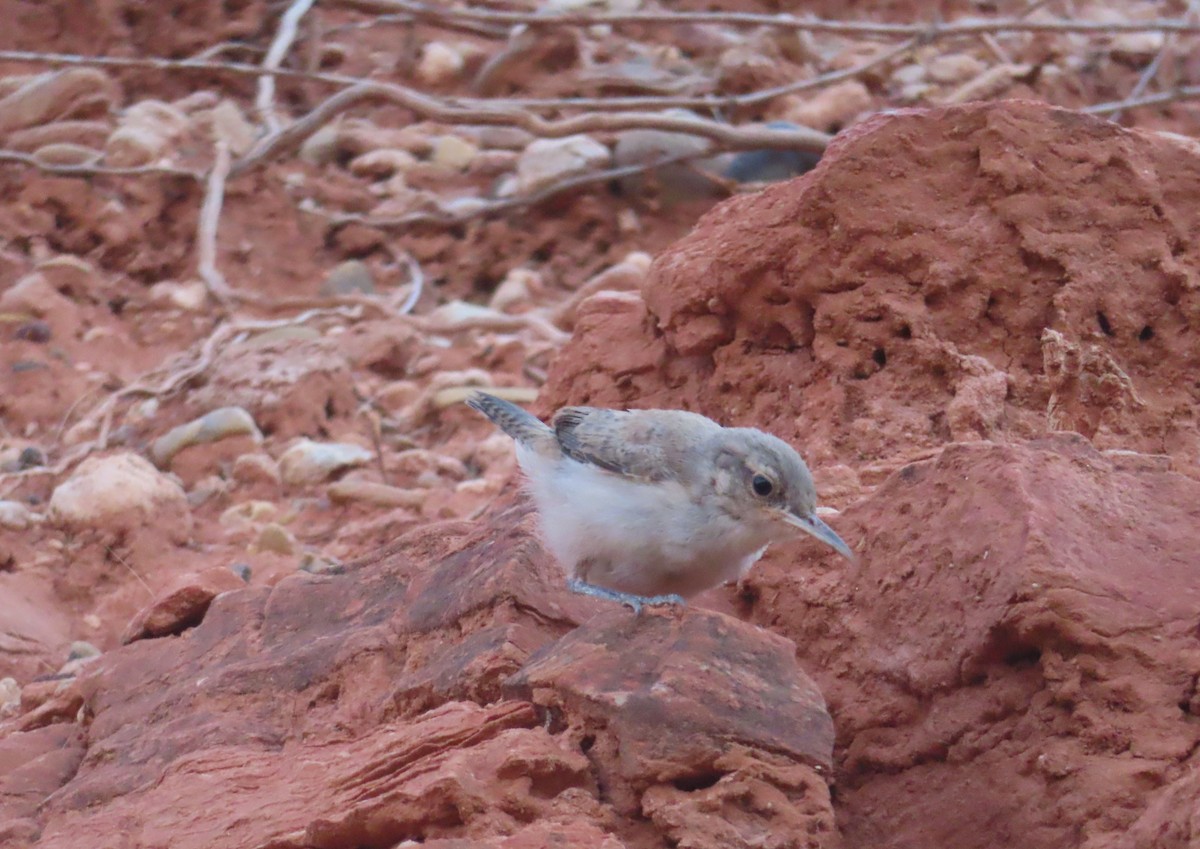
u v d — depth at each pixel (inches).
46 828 402.6
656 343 529.0
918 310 476.7
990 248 476.7
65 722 485.7
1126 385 457.4
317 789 345.1
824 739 321.4
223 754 397.7
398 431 813.2
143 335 904.9
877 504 389.7
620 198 1037.2
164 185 1007.0
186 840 346.6
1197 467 445.7
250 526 700.0
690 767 311.3
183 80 1128.8
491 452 768.9
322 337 877.8
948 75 1152.8
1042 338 469.4
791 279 487.5
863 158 479.8
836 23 1002.7
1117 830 312.5
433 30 1196.5
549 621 390.9
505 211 1029.8
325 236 1016.2
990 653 345.7
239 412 772.6
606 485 371.9
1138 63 1191.6
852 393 475.2
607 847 290.8
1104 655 331.3
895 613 369.7
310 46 1130.0
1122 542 353.1
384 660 416.5
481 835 302.2
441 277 1005.2
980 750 343.6
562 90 1117.7
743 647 332.2
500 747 317.7
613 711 315.6
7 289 920.3
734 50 1130.0
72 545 671.1
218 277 917.2
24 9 1122.0
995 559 350.9
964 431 452.8
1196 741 319.3
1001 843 329.7
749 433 371.6
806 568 395.2
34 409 816.3
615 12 1071.6
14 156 988.6
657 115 1003.9
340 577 468.8
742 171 1039.0
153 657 474.3
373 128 1114.7
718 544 366.6
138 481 687.1
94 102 1061.1
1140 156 482.6
